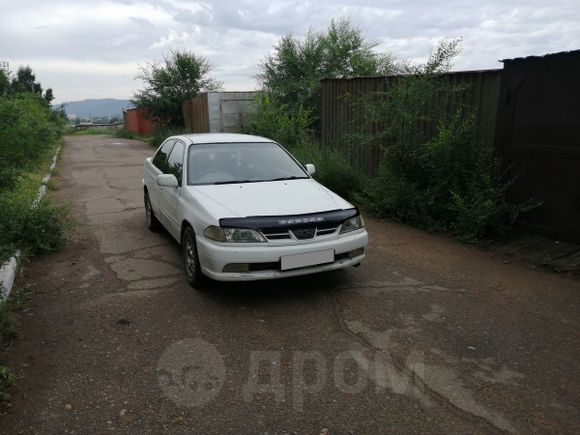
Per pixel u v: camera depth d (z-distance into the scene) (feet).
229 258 14.03
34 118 57.98
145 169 24.21
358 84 33.04
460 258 19.44
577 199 19.65
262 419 9.56
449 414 9.71
